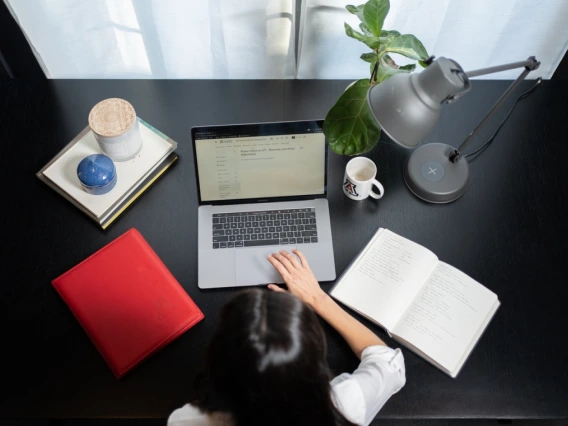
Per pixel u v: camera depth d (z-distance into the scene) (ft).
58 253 3.92
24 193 4.13
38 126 4.41
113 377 3.52
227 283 3.82
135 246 3.87
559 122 4.50
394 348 3.63
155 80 4.67
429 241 4.01
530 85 4.68
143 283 3.75
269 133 3.80
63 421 5.22
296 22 4.67
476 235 4.03
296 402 2.48
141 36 4.82
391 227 4.07
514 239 4.02
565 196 4.19
